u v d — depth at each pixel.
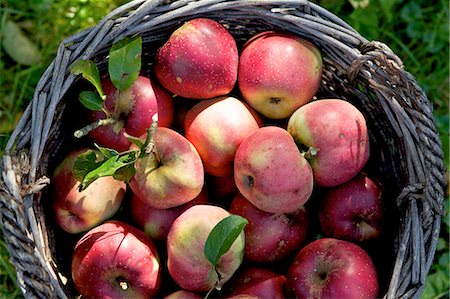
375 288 0.79
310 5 0.81
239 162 0.79
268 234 0.81
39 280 0.75
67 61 0.78
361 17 1.11
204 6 0.80
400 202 0.81
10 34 1.08
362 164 0.82
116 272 0.79
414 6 1.13
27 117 0.79
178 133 0.81
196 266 0.77
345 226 0.84
